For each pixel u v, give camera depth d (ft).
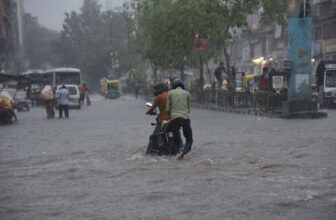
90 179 39.17
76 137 70.74
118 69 349.41
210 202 30.45
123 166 44.91
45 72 225.97
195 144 57.57
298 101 89.51
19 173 42.91
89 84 399.03
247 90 113.80
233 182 36.14
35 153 55.47
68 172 42.65
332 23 175.22
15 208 30.35
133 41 220.64
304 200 30.30
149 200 31.40
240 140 59.72
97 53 382.83
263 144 55.67
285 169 40.81
